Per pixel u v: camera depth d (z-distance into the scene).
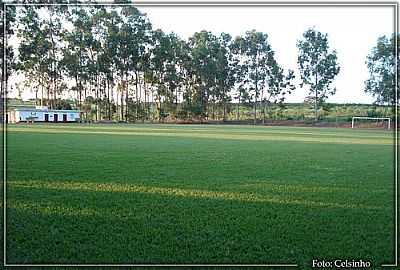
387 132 34.59
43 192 7.36
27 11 55.81
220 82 63.59
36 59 57.59
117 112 61.09
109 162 11.23
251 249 4.69
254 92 64.94
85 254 4.48
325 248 4.76
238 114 65.12
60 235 5.07
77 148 14.86
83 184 8.11
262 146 17.33
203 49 62.09
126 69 60.50
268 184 8.45
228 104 64.44
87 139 19.55
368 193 7.72
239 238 5.05
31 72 57.94
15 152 13.32
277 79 64.81
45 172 9.48
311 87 64.50
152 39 60.91
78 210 6.19
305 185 8.41
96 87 60.09
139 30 60.31
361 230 5.42
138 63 60.69
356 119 56.31
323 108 64.44
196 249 4.68
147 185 8.09
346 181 8.95
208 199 6.99
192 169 10.21
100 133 24.88
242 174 9.60
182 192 7.50
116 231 5.25
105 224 5.52
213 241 4.95
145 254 4.50
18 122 48.16
